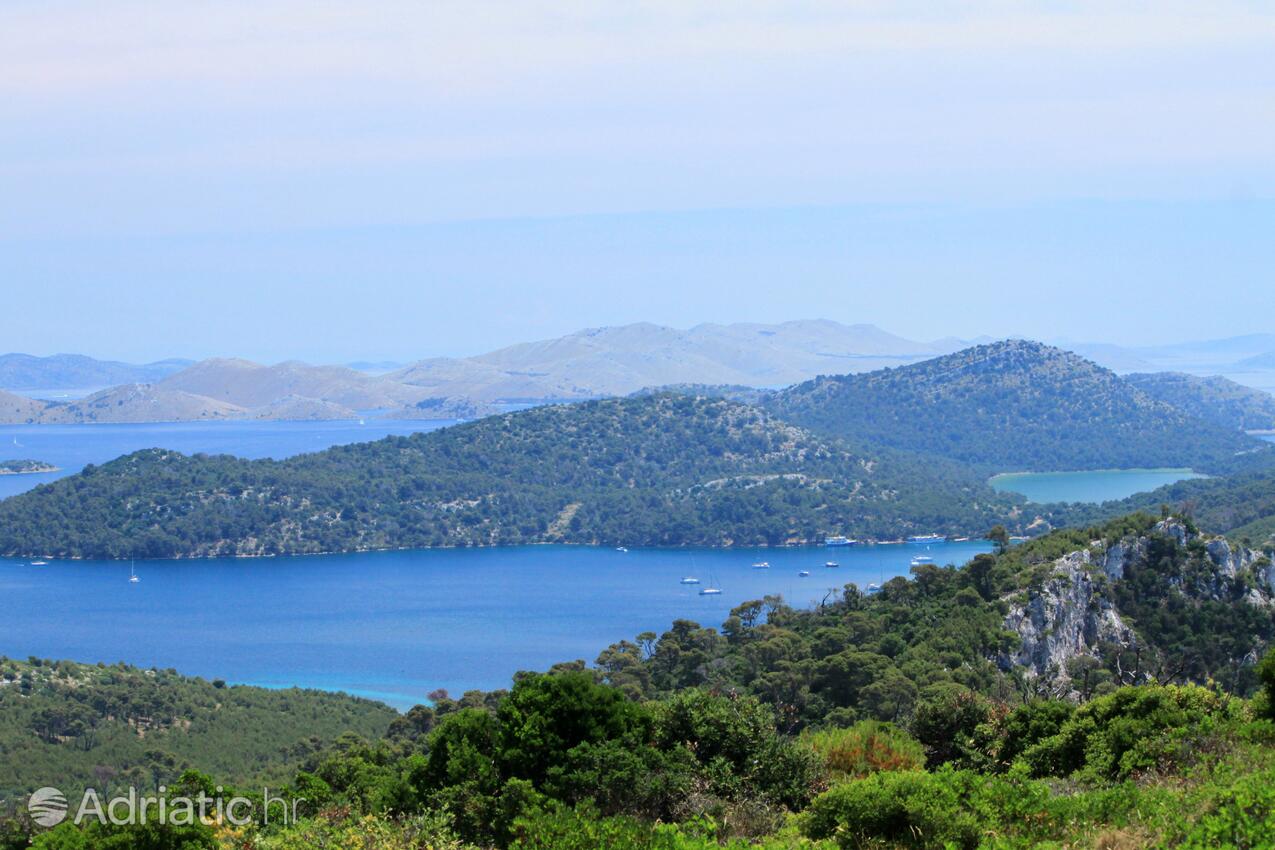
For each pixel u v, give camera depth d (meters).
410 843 19.75
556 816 18.52
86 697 104.56
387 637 186.88
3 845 21.28
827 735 26.16
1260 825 15.14
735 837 19.33
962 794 18.45
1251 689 83.50
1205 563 104.44
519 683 22.92
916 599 104.31
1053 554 105.94
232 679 159.62
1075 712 24.91
